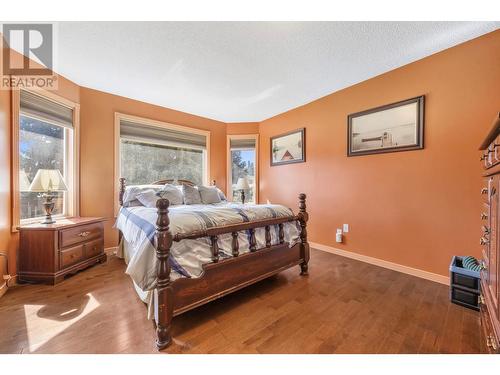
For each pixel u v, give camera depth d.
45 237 2.12
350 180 2.93
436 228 2.19
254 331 1.46
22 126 2.32
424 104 2.25
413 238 2.35
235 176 4.53
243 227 1.83
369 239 2.73
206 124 4.20
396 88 2.47
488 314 1.08
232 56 2.24
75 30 1.85
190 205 2.98
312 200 3.43
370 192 2.71
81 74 2.59
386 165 2.56
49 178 2.21
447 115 2.11
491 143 1.15
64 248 2.21
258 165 4.40
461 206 2.04
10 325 1.47
